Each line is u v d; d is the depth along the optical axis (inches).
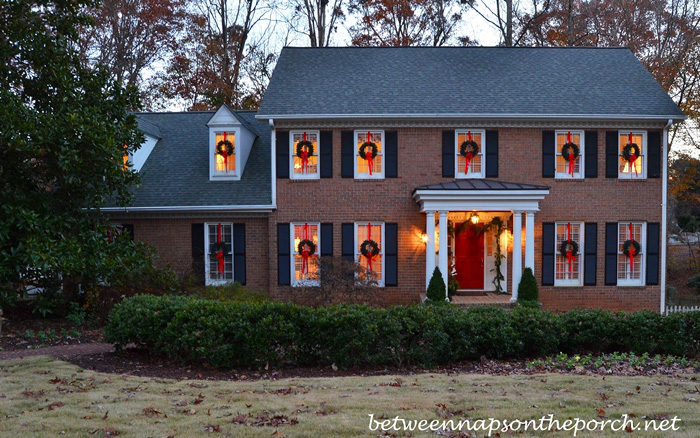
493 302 630.5
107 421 225.5
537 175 663.8
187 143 761.0
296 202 666.2
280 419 228.5
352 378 305.9
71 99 536.1
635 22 1179.3
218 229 677.3
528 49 786.2
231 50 1248.8
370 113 650.2
